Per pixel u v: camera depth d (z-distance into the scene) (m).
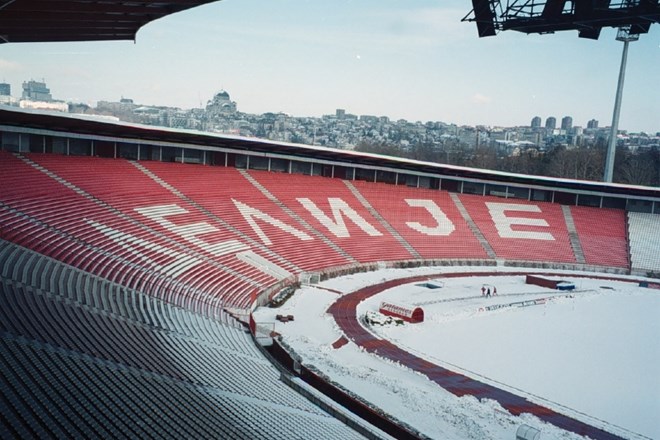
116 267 31.53
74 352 18.08
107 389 16.45
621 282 54.44
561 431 22.95
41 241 30.19
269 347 30.16
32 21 19.17
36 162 40.94
